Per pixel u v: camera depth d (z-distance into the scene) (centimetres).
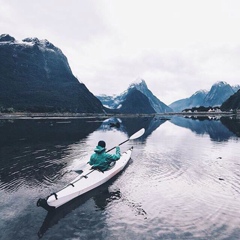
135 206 754
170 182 973
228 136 2456
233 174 1075
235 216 682
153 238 572
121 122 5694
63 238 576
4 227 625
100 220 664
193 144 1928
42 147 1761
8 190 879
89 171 979
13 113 9362
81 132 2939
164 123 5091
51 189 890
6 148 1728
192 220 659
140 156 1457
